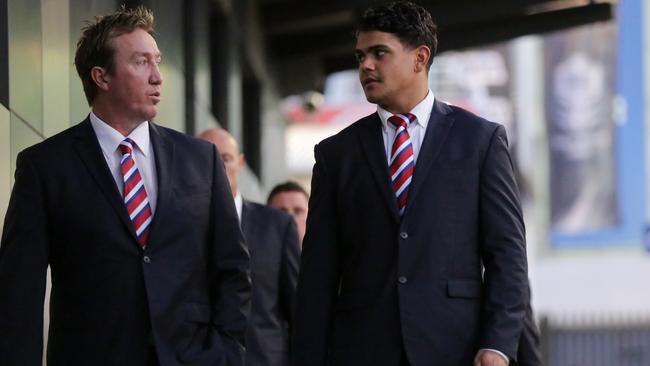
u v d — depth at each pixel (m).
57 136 17.00
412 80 17.59
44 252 16.55
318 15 51.47
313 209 17.89
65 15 24.36
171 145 17.14
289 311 24.53
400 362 17.12
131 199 16.70
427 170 17.38
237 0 44.59
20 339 16.28
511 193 17.50
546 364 66.81
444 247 17.22
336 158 17.77
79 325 16.47
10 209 16.70
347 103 169.62
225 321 16.97
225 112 42.19
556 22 50.84
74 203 16.58
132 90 16.84
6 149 20.34
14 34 20.94
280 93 60.22
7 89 20.53
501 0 48.66
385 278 17.27
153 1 29.73
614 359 76.94
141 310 16.47
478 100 187.38
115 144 16.89
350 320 17.42
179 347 16.55
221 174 17.39
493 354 16.73
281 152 61.41
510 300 17.02
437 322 17.06
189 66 35.47
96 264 16.47
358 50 17.64
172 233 16.70
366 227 17.42
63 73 24.16
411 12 17.58
